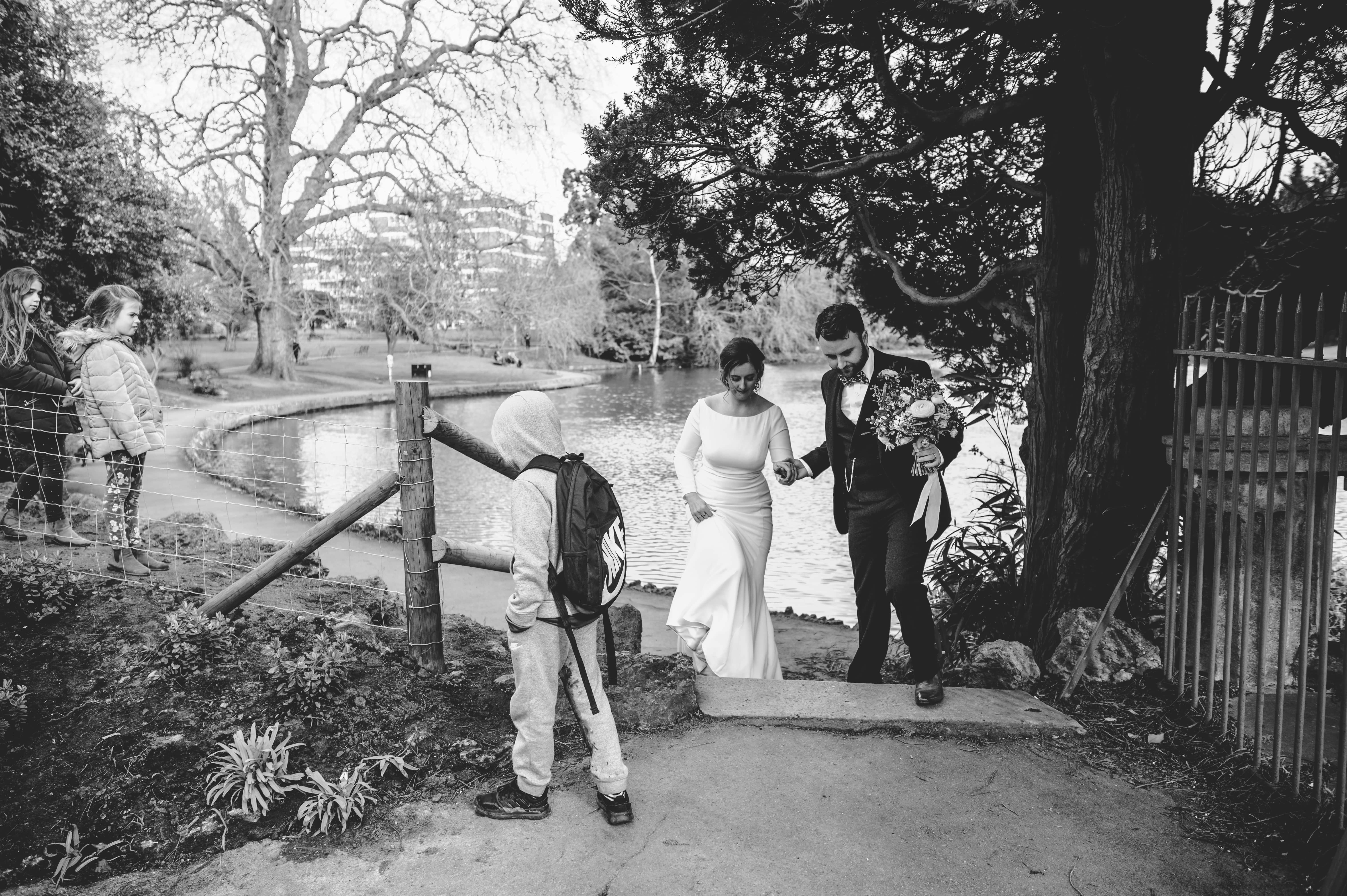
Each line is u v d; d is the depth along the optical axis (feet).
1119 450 14.02
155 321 67.21
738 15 15.08
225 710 11.32
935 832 9.64
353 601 15.94
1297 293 15.72
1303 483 13.15
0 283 19.52
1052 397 15.81
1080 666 13.11
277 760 10.33
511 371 169.07
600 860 9.07
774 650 17.16
